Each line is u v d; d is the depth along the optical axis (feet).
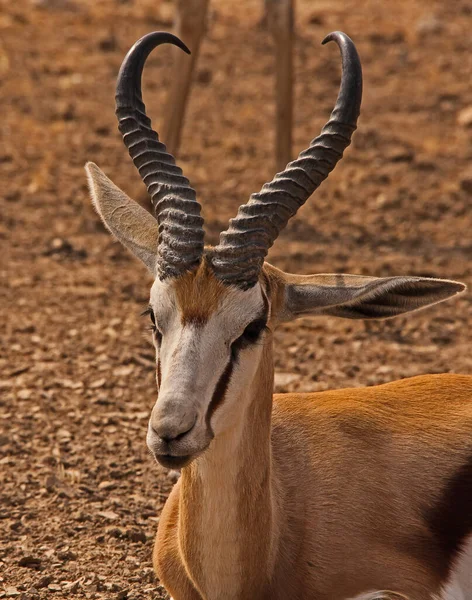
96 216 151.33
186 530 61.46
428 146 186.91
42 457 88.53
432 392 72.59
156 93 211.41
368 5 289.53
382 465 67.05
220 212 153.17
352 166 177.99
